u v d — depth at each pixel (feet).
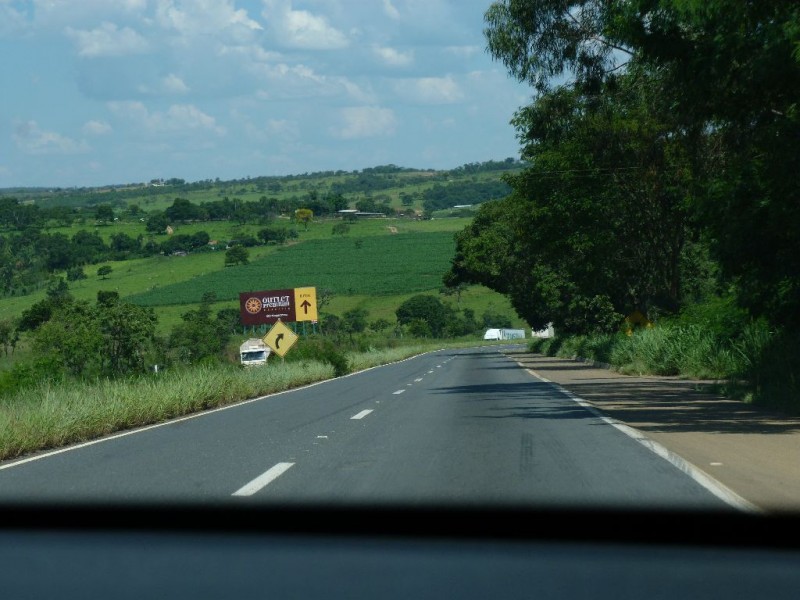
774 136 67.05
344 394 112.57
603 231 153.28
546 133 133.49
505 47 123.24
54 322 174.70
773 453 50.31
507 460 48.60
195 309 488.44
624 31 74.23
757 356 107.76
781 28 62.49
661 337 149.89
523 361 243.40
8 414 61.21
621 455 49.83
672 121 119.14
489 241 274.16
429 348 434.30
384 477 43.60
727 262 77.77
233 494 39.40
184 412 87.30
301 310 256.73
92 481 44.19
